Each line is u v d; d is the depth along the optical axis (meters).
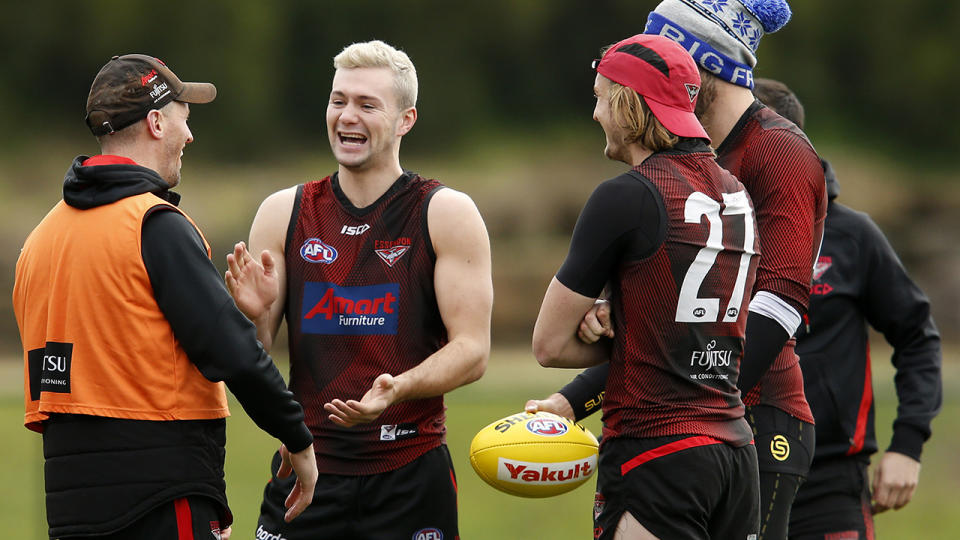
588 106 144.62
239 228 99.88
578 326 12.89
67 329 12.70
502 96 143.62
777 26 14.61
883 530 32.66
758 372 13.37
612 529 12.59
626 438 12.54
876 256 17.83
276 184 116.44
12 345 89.00
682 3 14.30
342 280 15.36
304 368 15.41
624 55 12.89
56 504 12.73
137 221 12.70
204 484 12.85
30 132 128.38
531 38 143.88
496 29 143.12
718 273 12.53
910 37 142.50
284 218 15.72
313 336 15.32
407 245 15.38
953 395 60.72
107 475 12.52
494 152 134.38
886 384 64.56
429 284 15.39
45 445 12.98
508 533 31.42
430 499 15.28
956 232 106.75
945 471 41.94
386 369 15.18
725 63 14.09
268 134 134.50
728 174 13.16
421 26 142.00
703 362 12.46
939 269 99.69
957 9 142.38
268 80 136.62
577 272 12.67
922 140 140.00
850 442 17.31
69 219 12.98
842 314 17.61
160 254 12.66
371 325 15.22
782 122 14.09
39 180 119.06
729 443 12.48
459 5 142.62
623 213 12.42
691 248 12.37
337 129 15.43
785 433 14.09
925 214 111.06
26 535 29.14
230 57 134.25
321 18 139.38
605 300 13.04
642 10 143.62
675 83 12.77
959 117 139.75
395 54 15.64
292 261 15.56
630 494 12.42
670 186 12.48
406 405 15.22
